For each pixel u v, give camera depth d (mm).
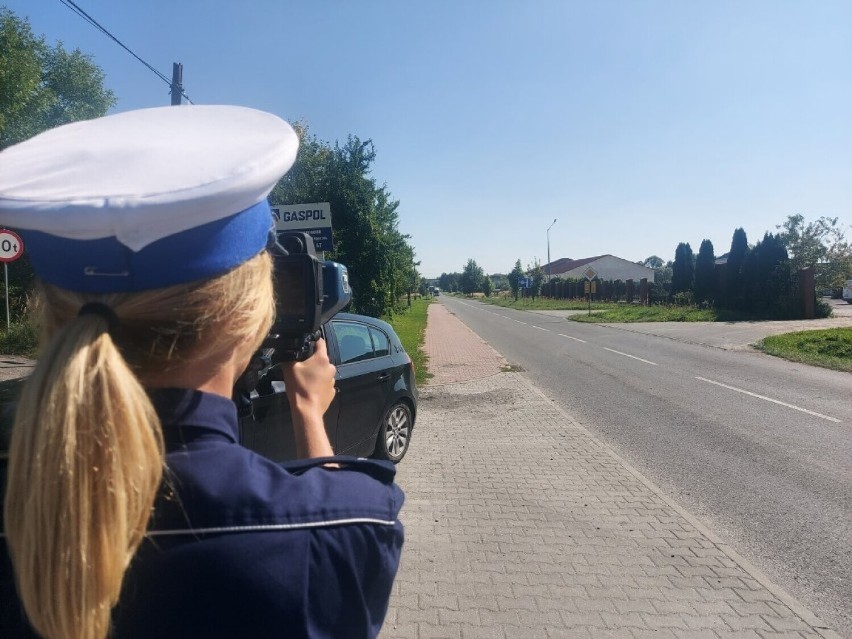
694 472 6348
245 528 812
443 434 7883
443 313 44312
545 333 24391
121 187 770
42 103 20250
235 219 865
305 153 15055
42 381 751
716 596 3672
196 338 855
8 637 898
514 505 5234
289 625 797
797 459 6809
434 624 3350
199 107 1017
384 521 921
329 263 1382
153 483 765
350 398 5602
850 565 4227
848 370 13492
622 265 85812
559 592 3705
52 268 829
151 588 785
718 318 29562
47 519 704
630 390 11234
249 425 4059
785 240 35031
